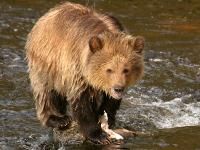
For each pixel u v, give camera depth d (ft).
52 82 45.88
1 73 59.82
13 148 43.80
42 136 45.91
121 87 40.60
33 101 53.47
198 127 47.29
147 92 57.26
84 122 43.68
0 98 53.67
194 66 64.80
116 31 42.98
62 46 43.98
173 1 93.09
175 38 74.54
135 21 81.71
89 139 44.09
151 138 44.62
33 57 46.80
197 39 74.54
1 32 72.18
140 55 41.88
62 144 44.37
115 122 48.75
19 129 47.11
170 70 63.26
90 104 43.50
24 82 57.93
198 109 53.47
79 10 44.98
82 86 42.78
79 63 42.32
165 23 81.66
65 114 48.08
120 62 40.86
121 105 53.21
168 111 52.54
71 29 43.86
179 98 56.24
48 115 47.37
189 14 87.04
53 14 46.16
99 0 90.74
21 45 68.33
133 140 44.16
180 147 42.70
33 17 79.51
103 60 41.04
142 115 51.01
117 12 85.92
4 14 79.51
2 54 65.00
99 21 43.34
